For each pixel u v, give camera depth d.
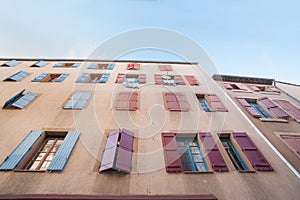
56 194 4.03
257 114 8.47
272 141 6.86
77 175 4.84
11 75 11.15
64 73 11.93
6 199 3.75
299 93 11.85
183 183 4.84
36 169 5.25
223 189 4.73
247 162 5.76
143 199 3.93
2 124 6.62
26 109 7.63
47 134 6.54
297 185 4.92
